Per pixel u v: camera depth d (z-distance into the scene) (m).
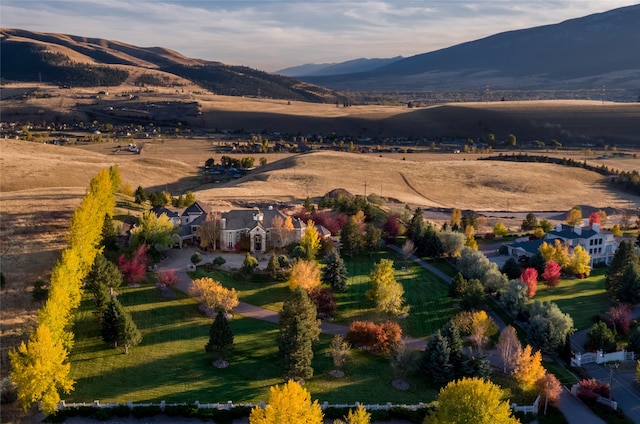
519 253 135.62
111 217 127.06
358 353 86.50
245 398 70.88
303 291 88.12
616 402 76.25
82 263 94.88
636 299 107.50
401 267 126.12
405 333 94.69
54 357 65.38
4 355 74.19
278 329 91.12
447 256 135.62
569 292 115.81
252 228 126.62
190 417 66.38
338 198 173.88
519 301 102.56
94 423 64.94
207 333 88.12
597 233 135.88
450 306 106.50
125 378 74.00
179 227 125.75
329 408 68.88
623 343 94.19
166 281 99.56
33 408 67.25
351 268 123.25
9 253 99.94
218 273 110.69
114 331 79.31
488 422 58.47
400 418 69.12
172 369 76.94
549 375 75.62
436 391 76.81
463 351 84.88
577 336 96.50
